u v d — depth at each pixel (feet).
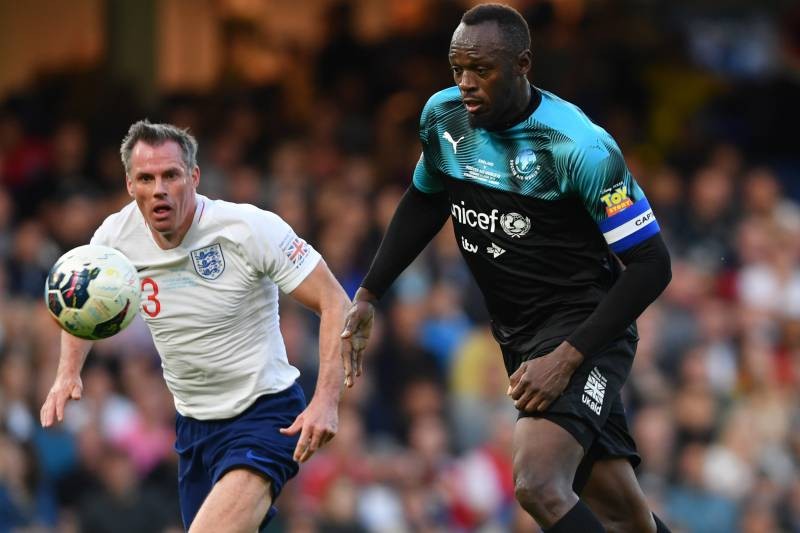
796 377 159.22
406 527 126.21
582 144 61.05
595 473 65.98
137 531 115.34
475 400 140.15
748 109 200.13
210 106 174.29
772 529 137.49
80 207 142.00
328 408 66.03
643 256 61.36
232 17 190.39
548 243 63.46
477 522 129.90
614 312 61.21
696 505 135.95
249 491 66.64
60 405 68.28
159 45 181.47
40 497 116.88
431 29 184.85
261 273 67.51
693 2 217.56
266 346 68.74
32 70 178.81
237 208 67.41
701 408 143.64
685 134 189.37
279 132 174.50
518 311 65.10
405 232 68.44
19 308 129.49
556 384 61.31
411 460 132.46
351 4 193.77
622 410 66.54
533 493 60.59
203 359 68.08
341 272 146.72
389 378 139.95
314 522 120.67
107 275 64.49
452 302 147.74
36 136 162.20
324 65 183.21
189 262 66.85
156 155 64.80
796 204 194.59
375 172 168.96
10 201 151.43
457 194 64.75
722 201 174.70
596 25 193.06
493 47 60.54
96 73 176.96
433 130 64.95
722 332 156.76
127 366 127.24
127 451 119.55
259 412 68.69
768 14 218.59
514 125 62.34
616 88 188.65
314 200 155.12
